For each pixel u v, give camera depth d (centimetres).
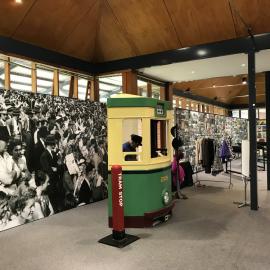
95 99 770
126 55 724
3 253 377
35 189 525
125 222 466
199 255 361
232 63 679
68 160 596
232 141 1475
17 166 498
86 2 574
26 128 517
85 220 515
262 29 561
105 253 371
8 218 476
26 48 584
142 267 332
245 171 577
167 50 674
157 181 480
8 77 564
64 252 377
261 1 510
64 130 590
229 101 1761
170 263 341
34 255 369
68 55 682
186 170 802
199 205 599
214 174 906
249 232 439
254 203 560
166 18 597
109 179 468
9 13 506
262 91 1541
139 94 823
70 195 596
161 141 596
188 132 1016
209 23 582
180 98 1245
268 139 764
